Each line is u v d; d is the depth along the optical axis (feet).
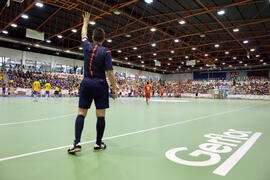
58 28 64.85
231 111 28.35
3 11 50.96
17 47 88.74
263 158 7.32
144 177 5.51
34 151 7.75
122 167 6.24
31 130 11.80
